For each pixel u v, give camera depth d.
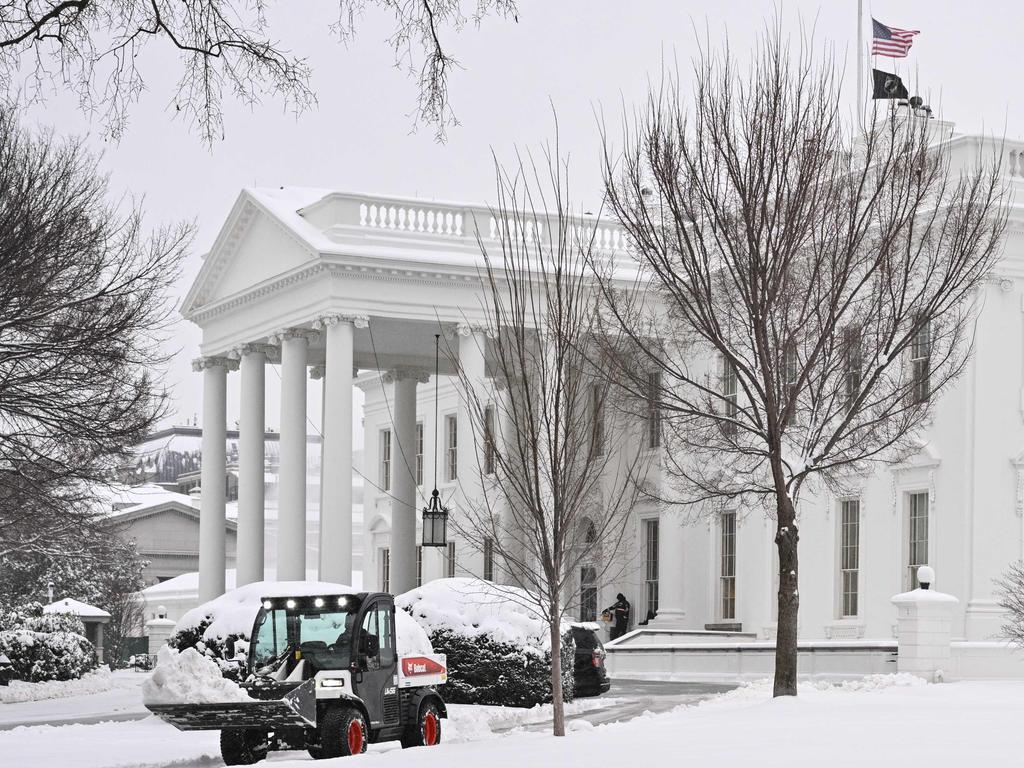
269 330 61.16
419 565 74.50
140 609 93.44
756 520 57.44
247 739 27.36
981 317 48.62
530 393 33.59
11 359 35.47
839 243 36.44
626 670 55.81
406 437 68.88
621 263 59.78
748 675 50.66
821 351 35.38
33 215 34.50
